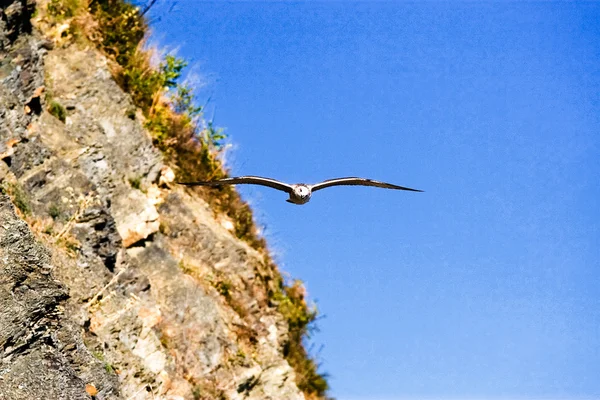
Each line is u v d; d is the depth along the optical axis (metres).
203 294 19.31
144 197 18.95
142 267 18.58
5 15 16.56
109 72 19.95
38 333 12.74
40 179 15.84
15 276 12.77
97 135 18.77
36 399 12.13
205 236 21.08
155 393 15.57
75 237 15.88
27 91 16.88
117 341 15.46
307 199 11.88
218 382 18.53
